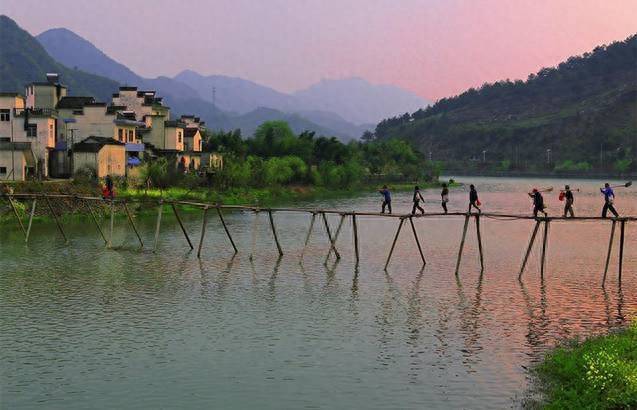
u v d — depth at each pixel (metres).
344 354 29.81
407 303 39.66
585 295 42.00
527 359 29.02
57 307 37.81
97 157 90.81
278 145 157.00
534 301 40.28
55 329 33.44
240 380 26.64
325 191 146.12
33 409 23.88
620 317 36.31
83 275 46.78
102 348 30.50
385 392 25.42
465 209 106.56
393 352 30.09
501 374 27.17
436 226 82.81
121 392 25.42
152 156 109.50
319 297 41.16
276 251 59.28
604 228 80.38
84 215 76.69
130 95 125.25
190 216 85.69
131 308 37.84
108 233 66.81
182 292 42.06
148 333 32.91
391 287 44.28
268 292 42.41
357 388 25.83
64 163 92.88
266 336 32.53
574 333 33.09
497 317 36.34
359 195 141.00
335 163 163.38
